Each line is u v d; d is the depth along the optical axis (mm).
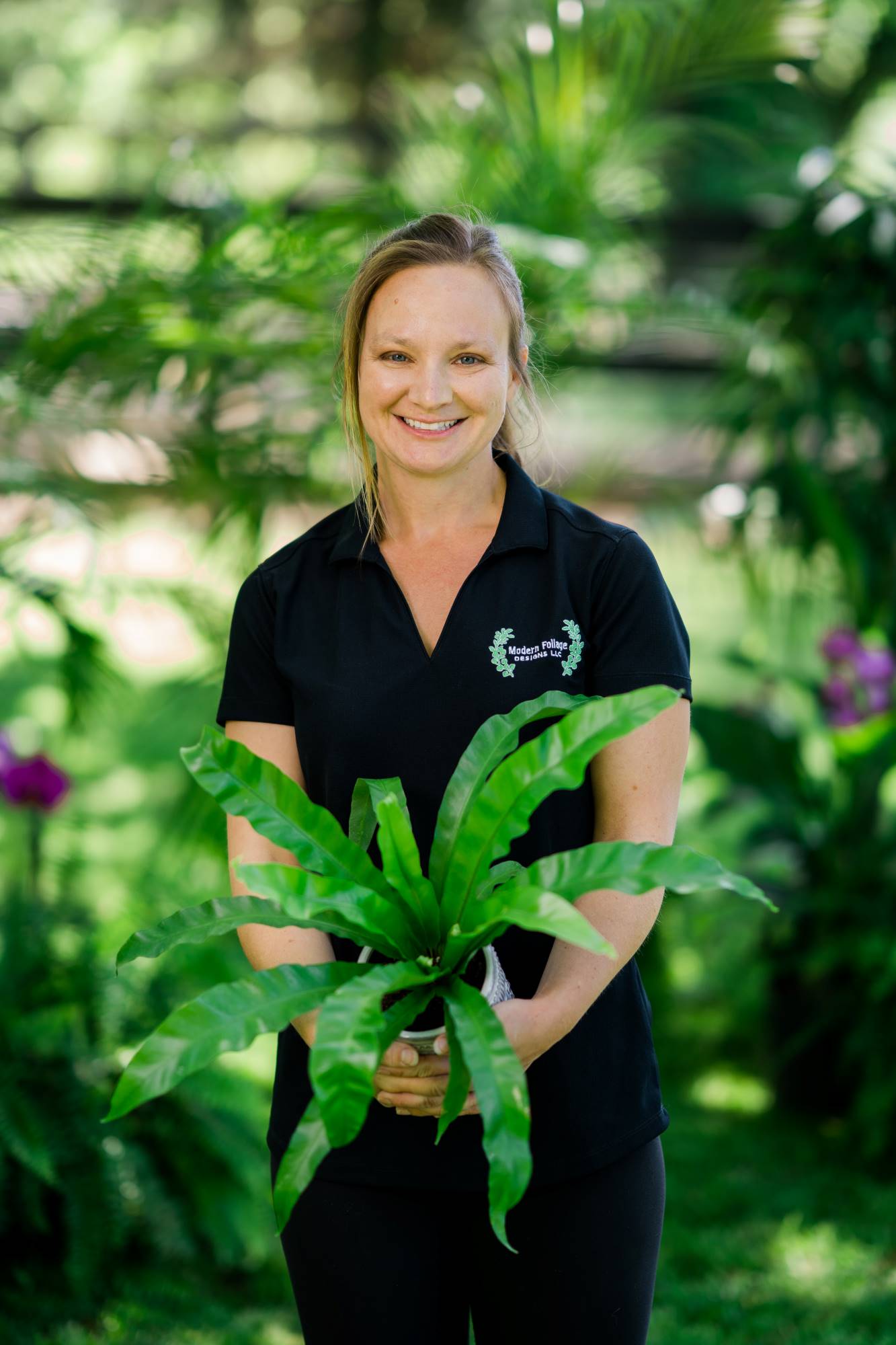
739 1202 3326
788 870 3969
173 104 9969
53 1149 2754
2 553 3021
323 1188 1552
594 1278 1528
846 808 3830
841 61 5156
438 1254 1557
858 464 4035
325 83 9812
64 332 3232
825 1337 2723
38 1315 2721
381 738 1545
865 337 3732
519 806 1323
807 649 5125
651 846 1275
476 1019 1267
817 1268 3027
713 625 6422
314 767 1591
